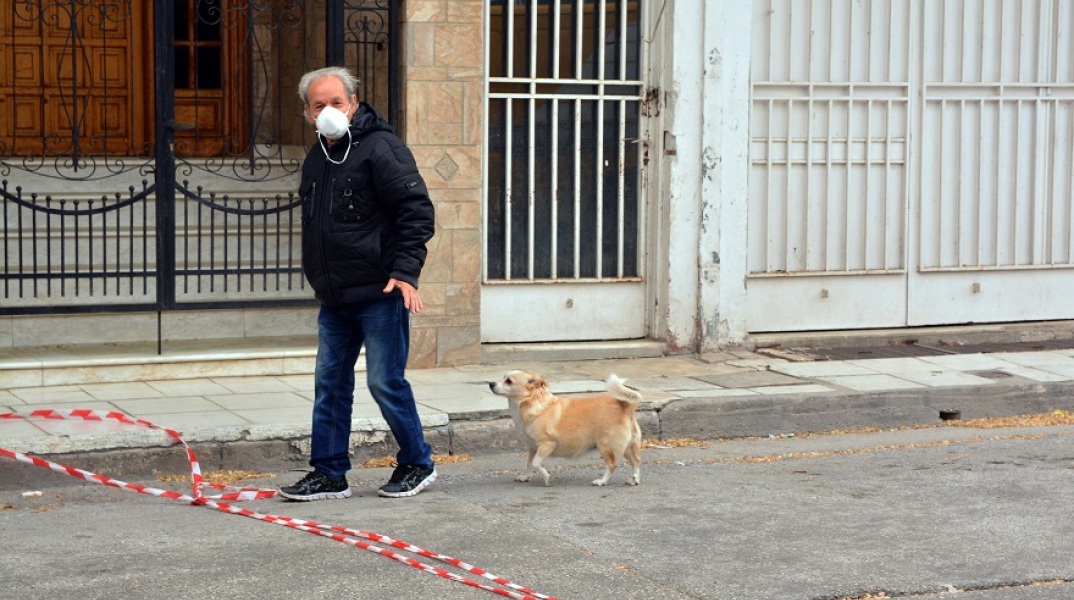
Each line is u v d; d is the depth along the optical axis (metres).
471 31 10.74
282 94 12.63
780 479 8.32
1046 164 12.81
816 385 10.40
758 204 11.98
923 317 12.55
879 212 12.34
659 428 9.62
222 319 11.17
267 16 12.69
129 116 12.66
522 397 8.00
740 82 11.66
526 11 11.26
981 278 12.70
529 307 11.48
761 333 12.12
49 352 10.36
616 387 8.01
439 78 10.70
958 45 12.41
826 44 12.02
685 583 6.15
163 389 9.83
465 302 10.99
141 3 12.58
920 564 6.50
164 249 10.23
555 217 11.49
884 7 12.16
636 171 11.73
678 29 11.41
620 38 11.52
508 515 7.34
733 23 11.55
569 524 7.16
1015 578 6.32
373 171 7.25
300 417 8.90
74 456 8.05
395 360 7.53
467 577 6.18
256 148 12.23
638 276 11.80
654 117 11.63
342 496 7.73
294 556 6.46
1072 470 8.55
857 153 12.23
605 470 8.49
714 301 11.77
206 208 11.73
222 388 9.92
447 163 10.79
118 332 10.89
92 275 10.12
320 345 7.64
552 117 11.41
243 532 6.92
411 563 6.34
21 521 7.13
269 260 11.82
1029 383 10.68
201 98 12.74
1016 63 12.61
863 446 9.46
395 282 7.29
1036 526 7.21
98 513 7.33
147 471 8.22
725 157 11.68
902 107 12.30
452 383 10.27
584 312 11.66
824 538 6.93
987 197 12.65
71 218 11.27
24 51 12.23
